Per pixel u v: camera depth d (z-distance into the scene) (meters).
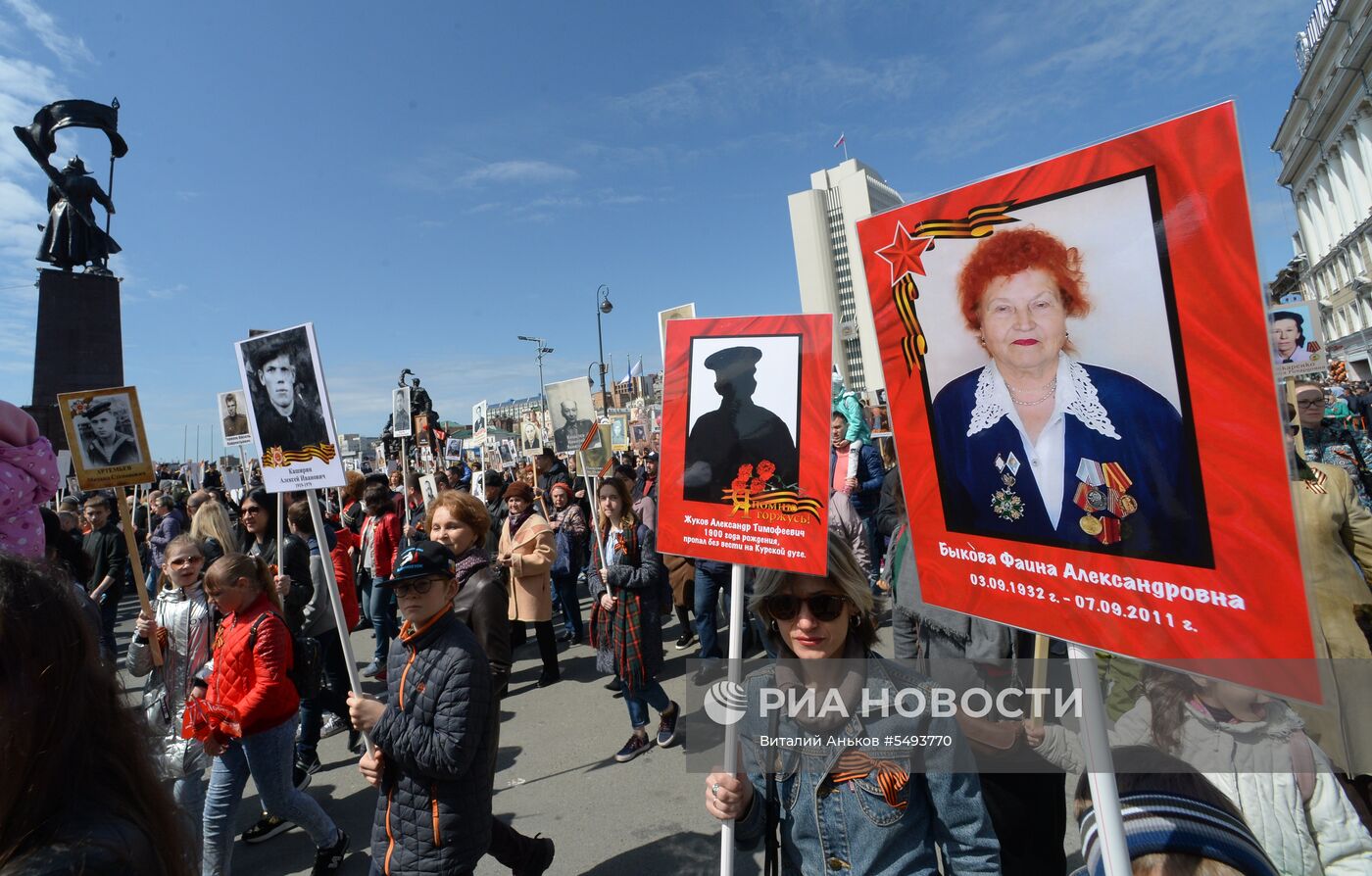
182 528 8.67
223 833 3.31
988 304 1.23
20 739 0.97
